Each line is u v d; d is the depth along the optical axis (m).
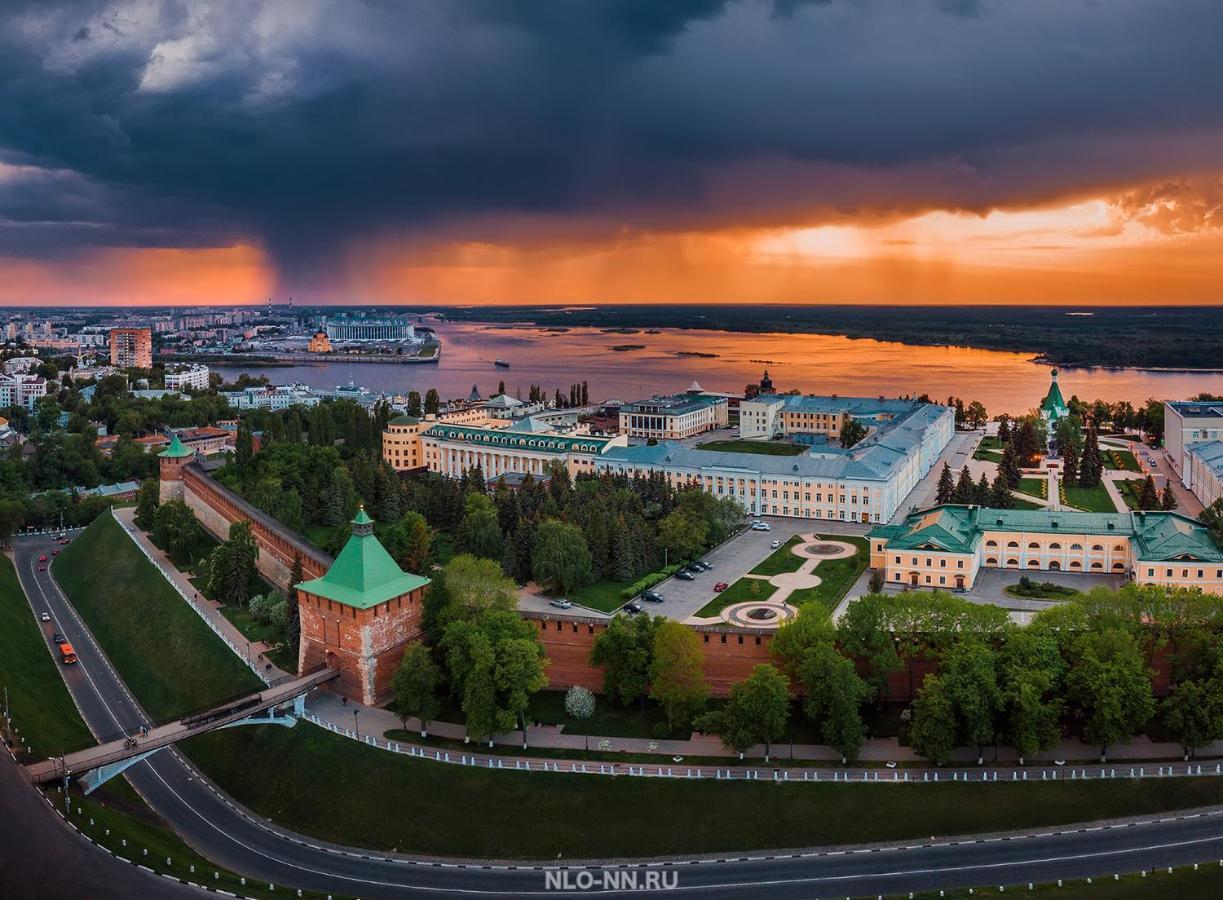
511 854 163.00
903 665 189.38
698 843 161.38
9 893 134.50
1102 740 172.62
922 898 144.62
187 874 151.75
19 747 180.88
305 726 195.38
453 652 194.50
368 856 165.50
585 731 191.75
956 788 167.38
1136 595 189.25
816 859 155.88
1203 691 172.62
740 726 177.50
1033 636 182.62
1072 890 143.25
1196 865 146.62
